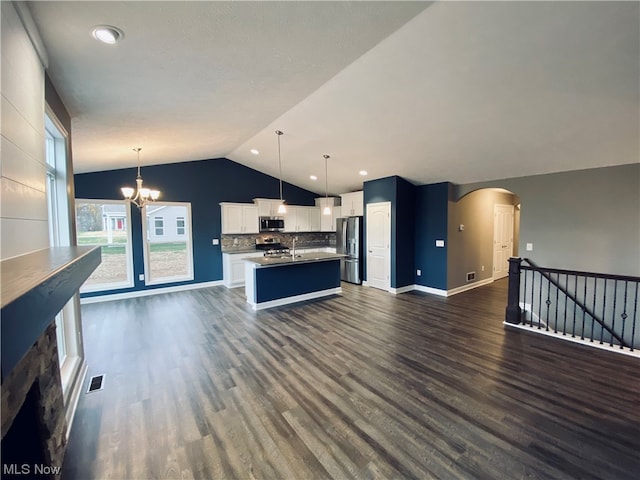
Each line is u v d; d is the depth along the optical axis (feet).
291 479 5.63
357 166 19.01
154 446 6.44
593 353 10.68
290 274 17.56
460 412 7.49
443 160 15.62
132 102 8.82
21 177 4.20
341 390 8.52
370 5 6.20
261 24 6.00
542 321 15.66
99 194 17.95
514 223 25.21
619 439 6.51
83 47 5.73
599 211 13.53
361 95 11.21
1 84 3.55
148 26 5.39
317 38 7.06
